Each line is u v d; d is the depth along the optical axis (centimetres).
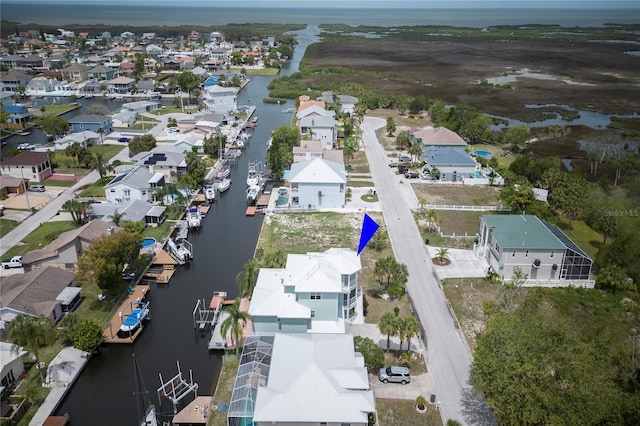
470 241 9456
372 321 7031
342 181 10669
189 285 8175
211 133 15650
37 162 11838
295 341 5597
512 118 19625
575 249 8056
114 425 5419
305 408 4747
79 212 9688
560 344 4975
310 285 6531
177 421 5338
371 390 5209
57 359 6238
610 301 7625
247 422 4972
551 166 12238
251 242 9612
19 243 9131
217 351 6612
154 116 18500
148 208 10081
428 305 7438
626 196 11125
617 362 5822
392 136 16675
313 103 17950
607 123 18800
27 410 5450
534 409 4494
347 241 9400
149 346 6712
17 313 6656
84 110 19875
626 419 4572
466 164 12756
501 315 5706
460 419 5353
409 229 9950
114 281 7406
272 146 13912
